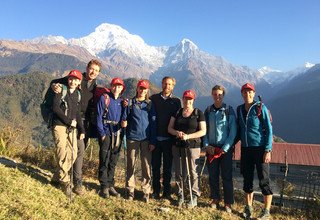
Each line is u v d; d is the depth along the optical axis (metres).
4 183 3.13
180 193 3.83
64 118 3.35
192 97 3.79
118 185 4.60
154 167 4.02
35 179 3.58
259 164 3.68
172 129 3.88
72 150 3.41
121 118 3.77
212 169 3.97
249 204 3.82
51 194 3.29
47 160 5.02
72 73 3.39
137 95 3.86
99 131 3.60
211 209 3.88
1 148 4.87
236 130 3.85
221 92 3.89
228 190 3.88
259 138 3.66
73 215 3.04
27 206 2.85
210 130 3.91
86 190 3.79
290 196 4.96
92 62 3.64
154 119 3.86
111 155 3.76
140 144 3.84
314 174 5.05
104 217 3.17
